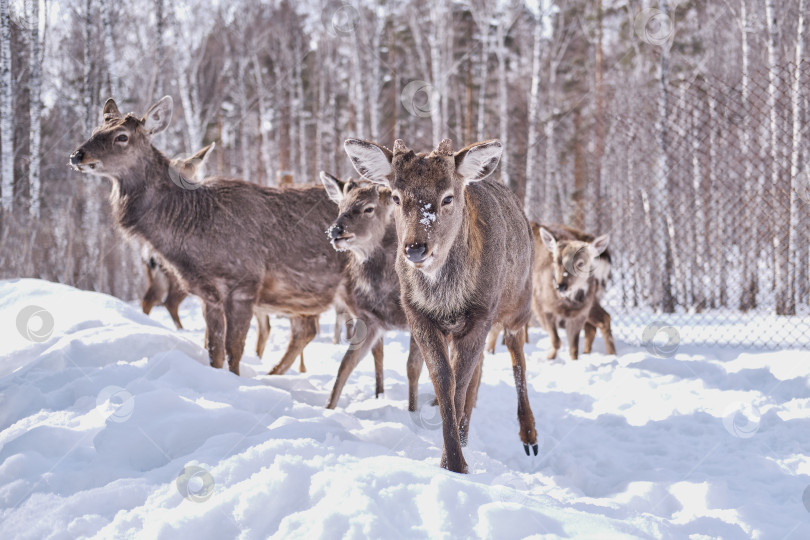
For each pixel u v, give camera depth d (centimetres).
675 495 355
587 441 456
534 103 1748
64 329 512
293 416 415
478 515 249
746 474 378
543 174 2330
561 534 245
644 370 677
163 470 309
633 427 482
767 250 1194
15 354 468
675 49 2092
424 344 361
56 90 1739
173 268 566
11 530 264
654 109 1524
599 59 2153
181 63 2006
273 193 582
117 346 471
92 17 1666
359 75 2003
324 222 577
